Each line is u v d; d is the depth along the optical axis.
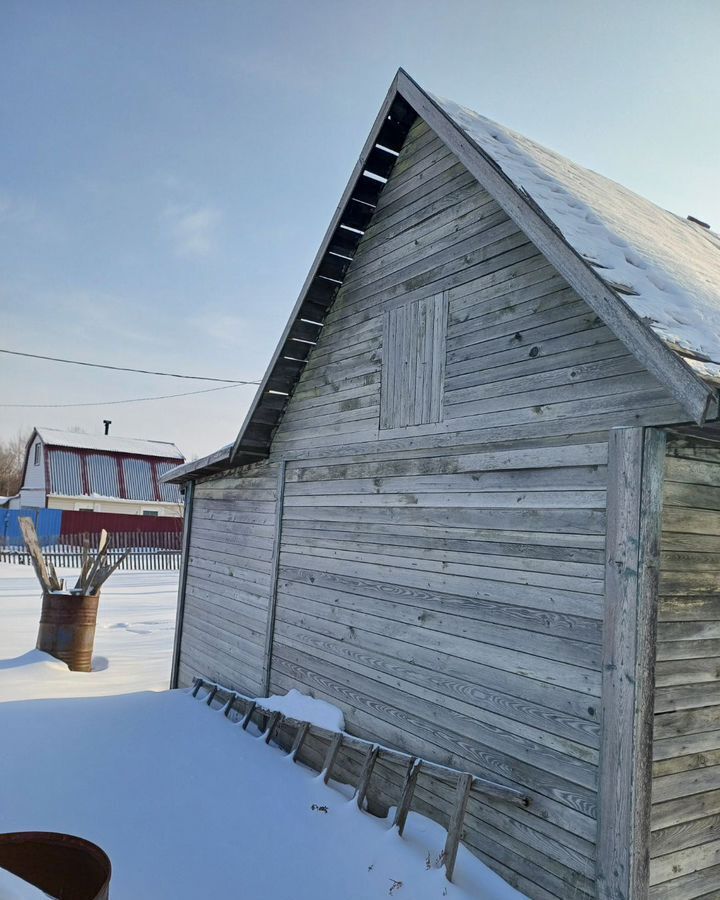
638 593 3.74
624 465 3.91
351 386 6.84
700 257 5.80
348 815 5.35
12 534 31.12
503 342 5.00
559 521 4.38
